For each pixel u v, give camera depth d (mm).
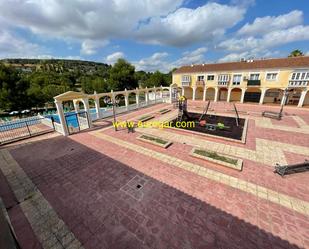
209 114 20406
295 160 8953
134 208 5797
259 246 4402
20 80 32312
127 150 10539
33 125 17141
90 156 9852
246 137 12391
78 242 4660
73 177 7789
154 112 22281
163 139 11914
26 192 6867
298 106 24453
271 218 5277
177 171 8047
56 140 12758
